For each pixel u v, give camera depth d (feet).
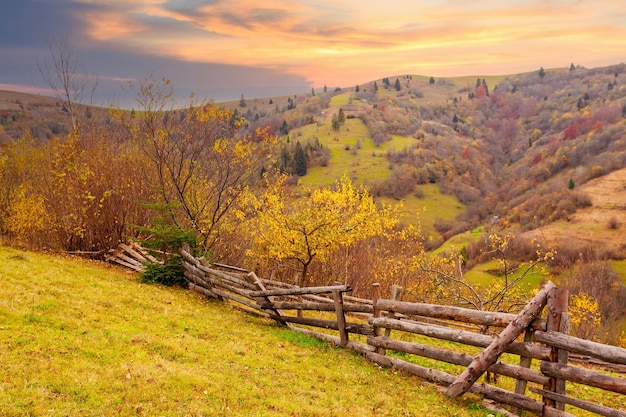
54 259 62.44
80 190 74.33
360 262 100.32
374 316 37.81
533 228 329.52
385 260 97.91
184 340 35.86
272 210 74.02
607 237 288.30
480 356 29.22
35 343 28.84
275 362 34.60
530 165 510.99
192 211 78.43
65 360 27.32
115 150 82.23
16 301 36.29
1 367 25.08
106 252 74.38
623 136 450.71
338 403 28.07
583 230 307.78
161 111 76.33
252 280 49.78
